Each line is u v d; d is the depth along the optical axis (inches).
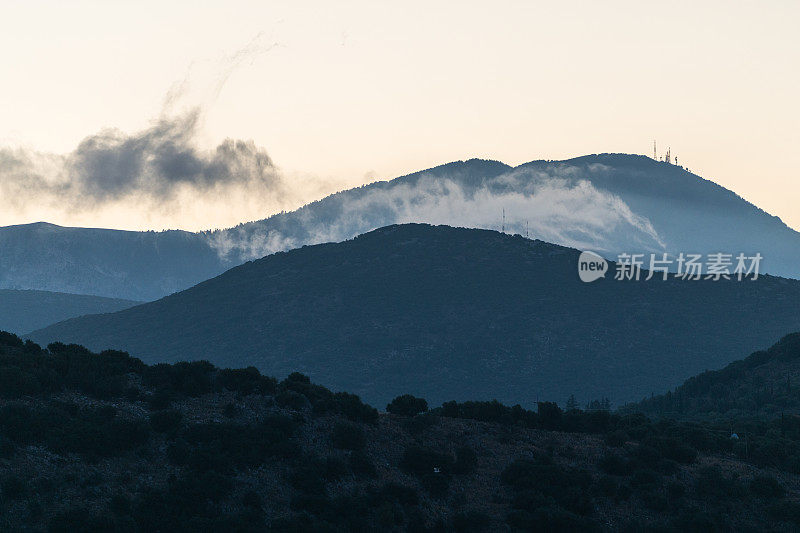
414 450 5757.9
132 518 4507.9
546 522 5359.3
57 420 5022.1
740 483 6161.4
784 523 5802.2
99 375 5743.1
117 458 4975.4
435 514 5349.4
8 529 4220.0
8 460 4626.0
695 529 5600.4
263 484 5123.0
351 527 5017.2
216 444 5241.1
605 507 5748.0
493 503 5575.8
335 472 5378.9
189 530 4579.2
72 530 4279.0
